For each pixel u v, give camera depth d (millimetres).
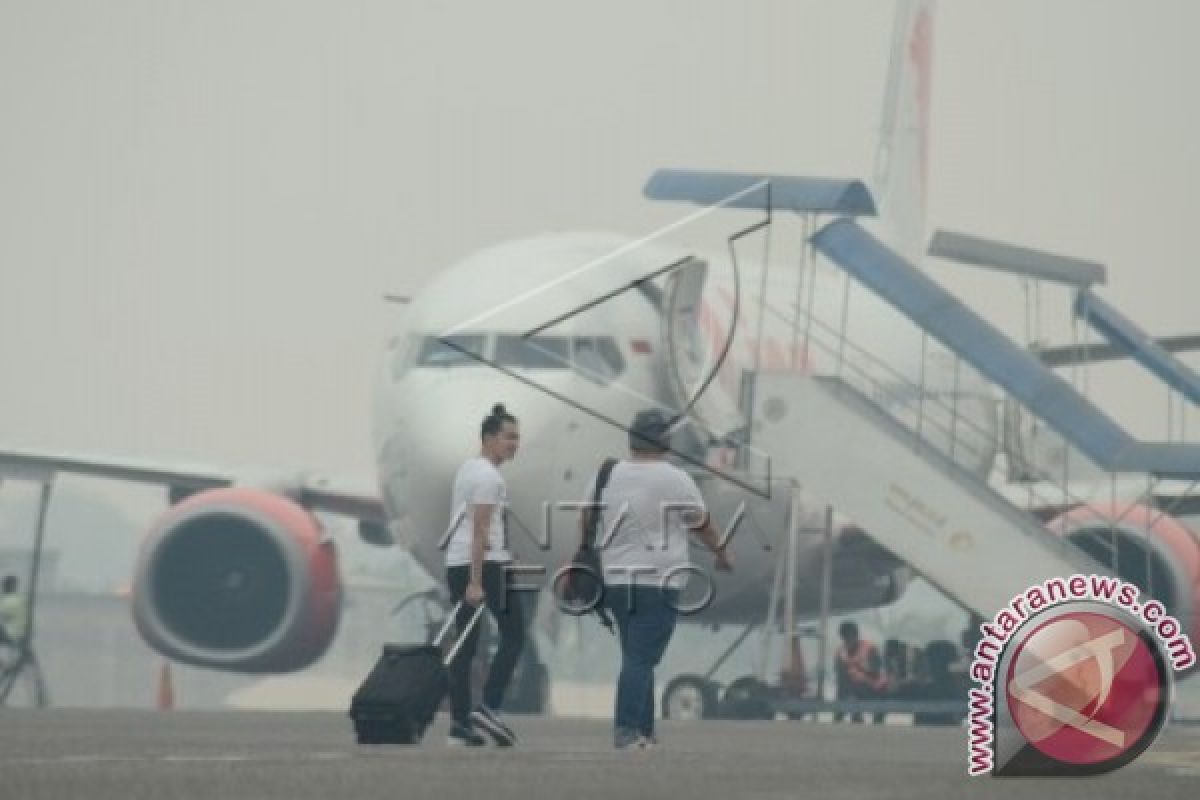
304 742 55500
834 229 103875
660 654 54594
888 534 99875
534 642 110312
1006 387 98000
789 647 104000
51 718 71812
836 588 121312
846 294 105312
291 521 108062
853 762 49344
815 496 100562
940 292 101688
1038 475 125938
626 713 54656
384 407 97750
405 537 98250
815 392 100750
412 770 42938
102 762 44594
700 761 48719
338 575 108375
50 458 118125
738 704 110062
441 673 54938
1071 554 98625
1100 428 98125
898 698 117938
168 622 108562
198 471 118750
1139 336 111812
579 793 37594
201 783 38531
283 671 108938
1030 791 39219
